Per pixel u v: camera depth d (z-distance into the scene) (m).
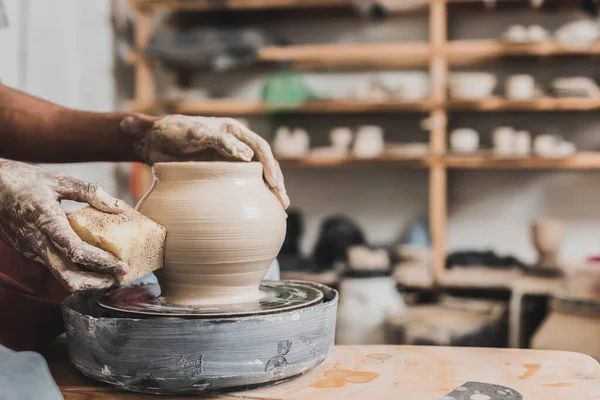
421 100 3.67
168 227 0.83
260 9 4.08
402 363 0.89
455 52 3.67
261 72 4.22
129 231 0.78
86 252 0.75
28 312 0.91
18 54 2.80
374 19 4.09
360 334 3.05
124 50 3.99
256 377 0.76
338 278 3.28
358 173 4.20
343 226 3.78
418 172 4.14
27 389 0.65
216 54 3.68
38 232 0.78
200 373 0.74
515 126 3.97
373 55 3.72
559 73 3.93
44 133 1.16
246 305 0.84
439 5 3.70
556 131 3.94
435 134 3.72
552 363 0.90
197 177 0.85
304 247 4.26
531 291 3.19
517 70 3.98
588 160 3.55
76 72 3.39
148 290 0.95
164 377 0.74
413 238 3.83
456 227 4.11
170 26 4.18
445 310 3.28
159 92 4.30
